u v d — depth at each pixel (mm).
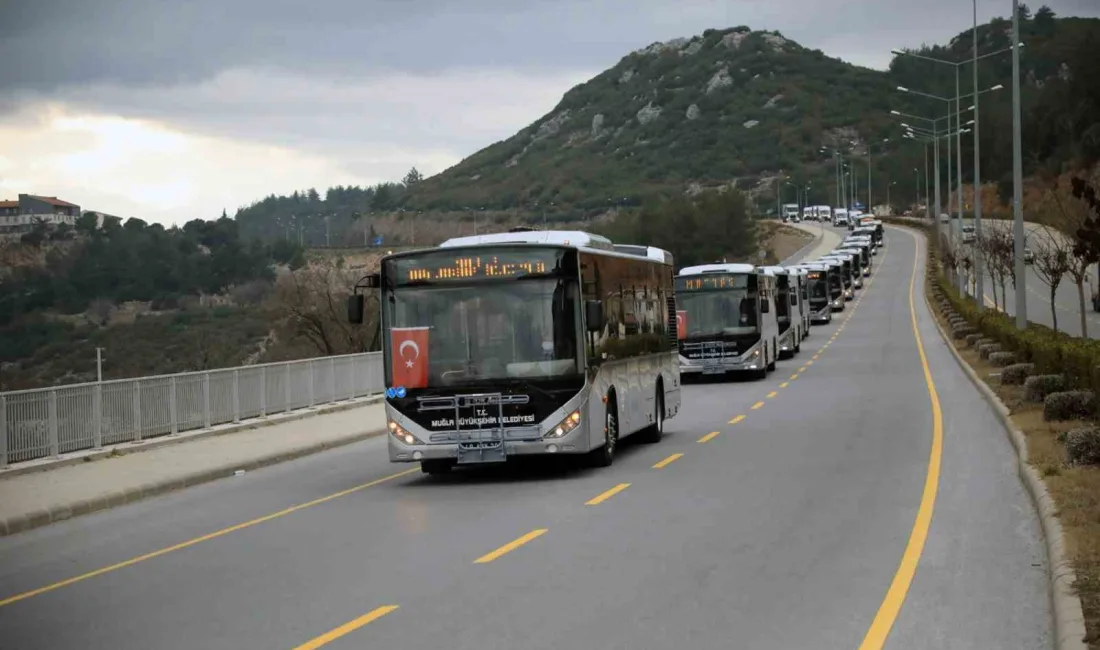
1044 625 9062
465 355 18719
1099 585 9383
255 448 24984
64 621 10469
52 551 14773
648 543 12883
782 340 49938
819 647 8570
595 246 20734
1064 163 129500
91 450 23281
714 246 139000
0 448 20906
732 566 11547
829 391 34500
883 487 16531
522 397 18578
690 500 15930
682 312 40781
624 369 21469
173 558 13555
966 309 58125
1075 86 145250
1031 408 24500
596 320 18531
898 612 9562
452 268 18859
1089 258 29016
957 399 30312
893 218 179125
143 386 25188
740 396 34469
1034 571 10984
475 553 12688
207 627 9875
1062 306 73562
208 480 21578
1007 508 14477
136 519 17234
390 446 18875
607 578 11141
